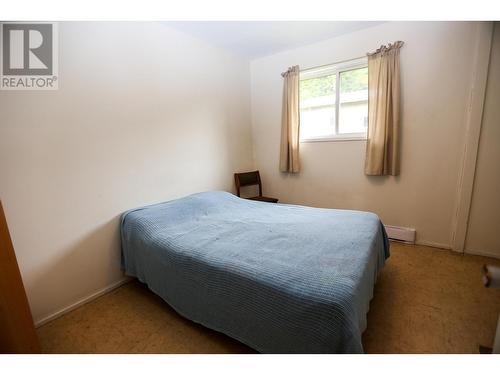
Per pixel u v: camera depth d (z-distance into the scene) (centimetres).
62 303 173
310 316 102
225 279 129
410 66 243
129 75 205
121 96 200
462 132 230
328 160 304
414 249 252
